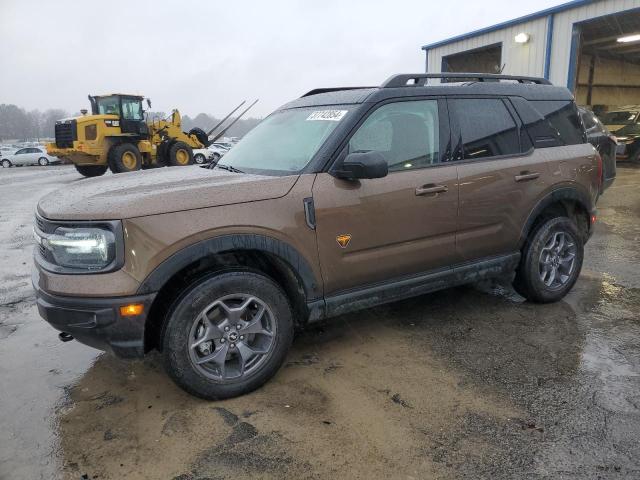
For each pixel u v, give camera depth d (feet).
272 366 9.50
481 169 11.60
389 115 10.71
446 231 11.23
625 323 12.23
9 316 13.62
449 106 11.54
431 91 11.37
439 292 14.67
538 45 50.21
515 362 10.36
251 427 8.31
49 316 8.36
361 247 10.15
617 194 31.76
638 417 8.35
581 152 13.57
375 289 10.61
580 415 8.43
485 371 10.01
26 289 15.89
